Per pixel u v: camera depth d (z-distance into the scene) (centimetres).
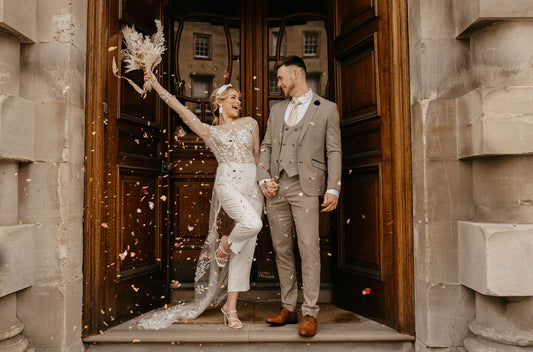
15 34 196
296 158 231
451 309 200
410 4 219
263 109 305
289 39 308
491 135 182
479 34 197
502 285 178
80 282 211
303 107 238
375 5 237
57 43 204
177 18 308
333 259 286
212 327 230
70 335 201
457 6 205
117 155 236
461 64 207
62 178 201
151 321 234
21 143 192
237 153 240
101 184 221
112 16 233
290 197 232
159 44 236
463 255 198
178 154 304
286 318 233
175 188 304
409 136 218
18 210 201
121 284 236
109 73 229
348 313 259
